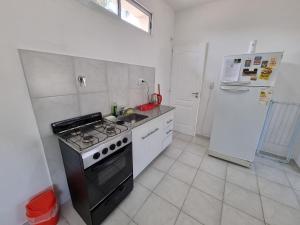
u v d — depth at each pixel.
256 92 1.90
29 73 1.12
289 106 2.25
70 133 1.33
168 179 1.90
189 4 2.66
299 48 2.09
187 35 2.95
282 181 1.90
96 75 1.63
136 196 1.63
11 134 1.11
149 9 2.22
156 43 2.58
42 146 1.29
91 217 1.22
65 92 1.37
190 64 3.00
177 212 1.44
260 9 2.22
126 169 1.52
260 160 2.37
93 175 1.16
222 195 1.66
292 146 2.25
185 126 3.38
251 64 1.86
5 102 1.05
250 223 1.35
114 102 1.94
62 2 1.23
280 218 1.40
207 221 1.36
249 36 2.39
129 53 2.04
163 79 3.05
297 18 2.03
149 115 1.98
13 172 1.16
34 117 1.21
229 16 2.48
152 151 2.05
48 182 1.39
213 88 2.90
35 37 1.12
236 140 2.16
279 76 2.24
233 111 2.10
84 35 1.44
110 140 1.24
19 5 1.00
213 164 2.24
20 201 1.23
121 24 1.83
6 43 0.99
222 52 2.67
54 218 1.29
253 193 1.70
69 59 1.35
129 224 1.33
